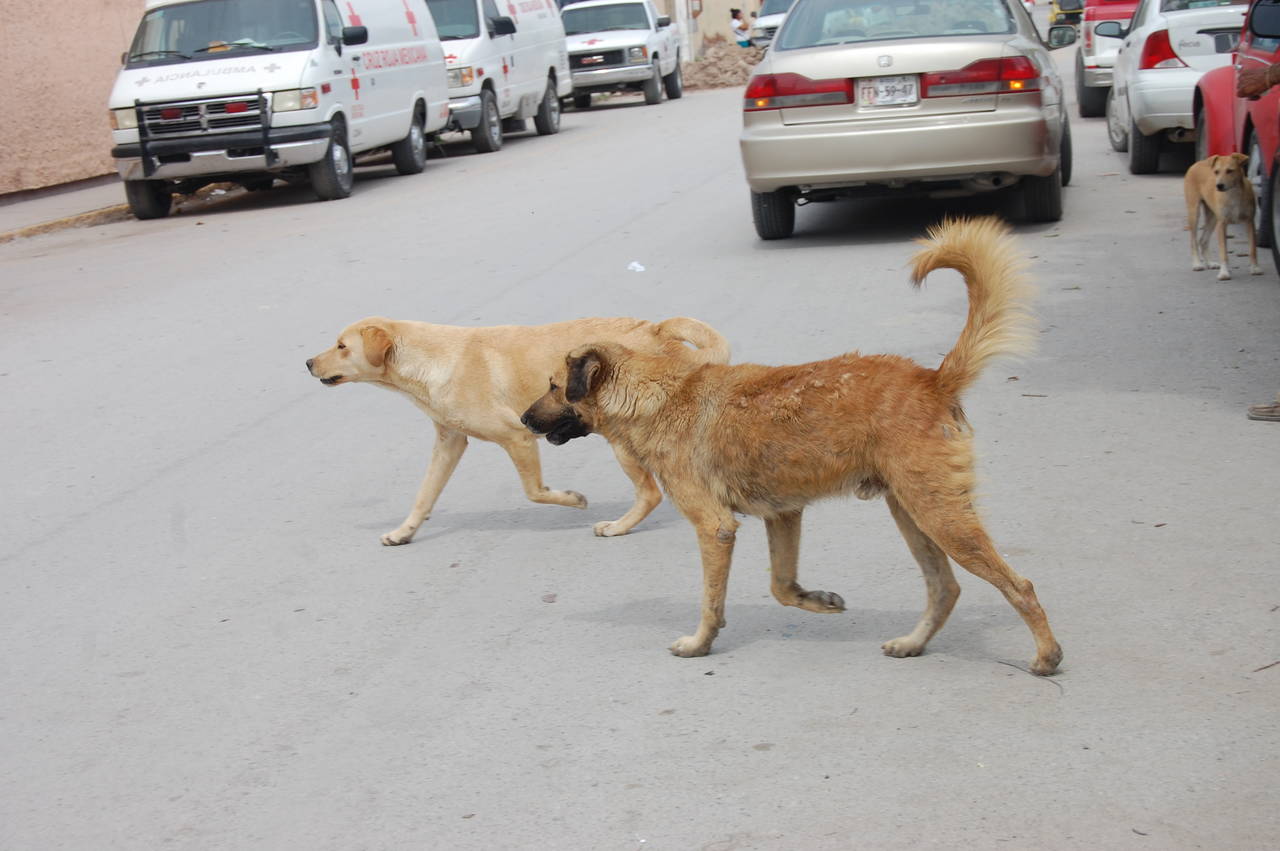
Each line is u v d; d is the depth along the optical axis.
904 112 10.96
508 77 22.81
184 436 7.75
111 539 6.23
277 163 16.58
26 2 19.84
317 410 8.12
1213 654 4.31
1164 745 3.78
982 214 12.80
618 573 5.52
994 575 4.20
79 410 8.39
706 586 4.59
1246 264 10.08
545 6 25.50
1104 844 3.34
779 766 3.84
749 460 4.44
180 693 4.64
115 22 21.56
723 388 4.51
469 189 17.39
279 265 12.84
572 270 11.48
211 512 6.52
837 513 5.93
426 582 5.54
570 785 3.83
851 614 4.90
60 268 13.77
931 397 4.22
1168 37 13.41
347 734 4.25
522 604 5.25
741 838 3.49
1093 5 19.67
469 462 7.22
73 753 4.27
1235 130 10.86
